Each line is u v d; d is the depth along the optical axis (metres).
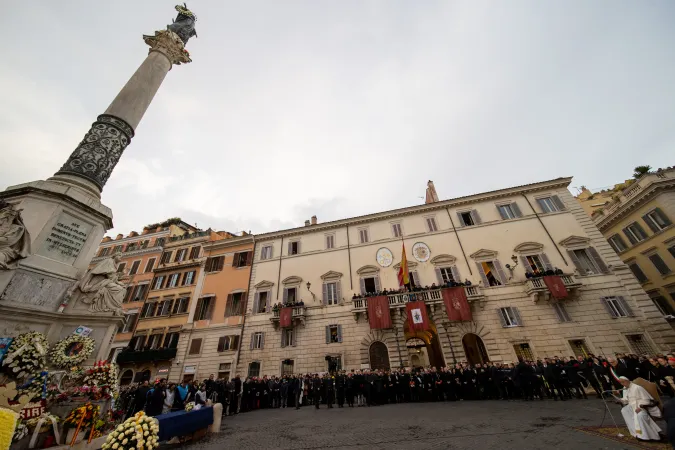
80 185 11.00
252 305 26.77
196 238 33.38
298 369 22.73
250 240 30.58
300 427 10.46
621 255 29.50
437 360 25.19
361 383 16.17
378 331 22.34
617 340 18.38
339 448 7.30
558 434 7.11
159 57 15.25
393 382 16.20
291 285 26.81
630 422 6.45
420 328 20.77
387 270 25.05
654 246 26.19
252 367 23.92
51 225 9.70
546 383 13.99
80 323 9.55
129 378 26.30
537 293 20.19
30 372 7.47
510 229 23.88
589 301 19.75
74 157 11.55
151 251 34.72
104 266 10.67
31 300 8.62
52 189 10.02
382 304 22.36
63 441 6.94
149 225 40.09
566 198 24.09
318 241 28.72
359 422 10.62
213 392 15.94
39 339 8.08
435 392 15.56
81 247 10.41
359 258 26.39
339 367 21.97
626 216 28.56
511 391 14.57
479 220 25.09
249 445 8.09
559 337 19.25
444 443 7.07
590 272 20.78
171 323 28.42
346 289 25.06
